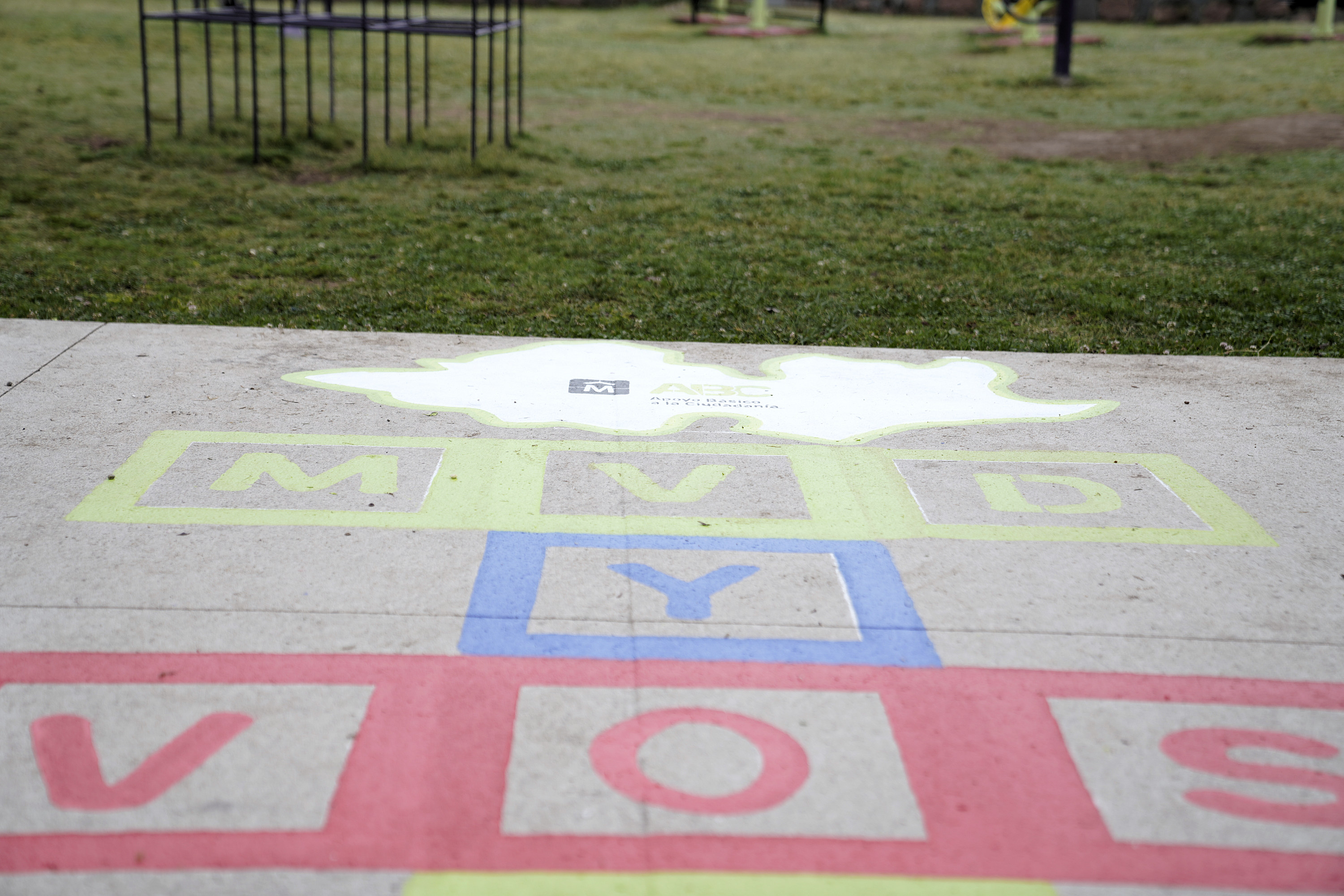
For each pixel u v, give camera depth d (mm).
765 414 5117
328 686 2963
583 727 2838
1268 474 4543
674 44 24359
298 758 2688
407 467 4379
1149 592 3576
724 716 2902
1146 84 19438
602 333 6594
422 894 2314
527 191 11070
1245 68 20734
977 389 5570
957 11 31797
